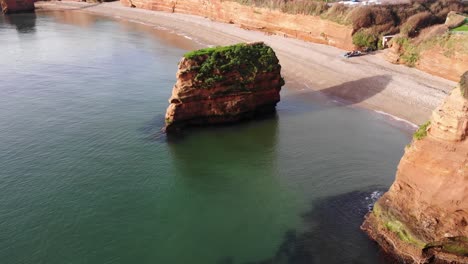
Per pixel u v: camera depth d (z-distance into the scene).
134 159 35.38
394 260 23.42
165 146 37.66
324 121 42.81
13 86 53.22
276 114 44.50
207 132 40.38
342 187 31.22
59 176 32.50
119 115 43.84
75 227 26.86
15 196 29.80
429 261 22.56
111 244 25.52
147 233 26.56
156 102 47.50
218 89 39.88
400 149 36.69
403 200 23.92
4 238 25.66
